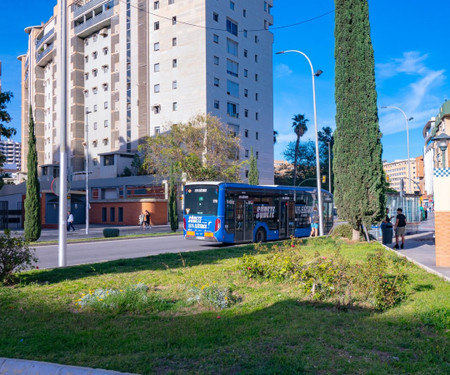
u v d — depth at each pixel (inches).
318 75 959.0
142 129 2273.6
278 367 157.0
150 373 156.9
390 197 986.1
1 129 1039.6
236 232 743.1
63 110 487.8
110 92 2546.8
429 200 3348.9
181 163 1457.9
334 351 176.2
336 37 735.7
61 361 170.4
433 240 772.6
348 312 245.3
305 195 943.7
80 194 1993.1
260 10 2472.9
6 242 352.2
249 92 2345.0
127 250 722.8
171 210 1210.6
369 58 700.0
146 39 2268.7
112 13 2506.2
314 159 3105.3
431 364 161.5
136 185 2165.4
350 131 705.6
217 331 209.2
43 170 2795.3
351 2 716.7
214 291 280.5
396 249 626.8
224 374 155.9
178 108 2122.3
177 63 2135.8
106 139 2573.8
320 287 279.1
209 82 2063.2
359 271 278.7
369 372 152.3
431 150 3341.5
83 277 383.2
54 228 1732.3
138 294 275.3
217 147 1524.4
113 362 167.0
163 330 211.8
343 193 714.2
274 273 345.4
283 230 861.2
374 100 695.7
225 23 2188.7
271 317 236.8
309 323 219.8
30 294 308.2
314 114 939.3
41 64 3284.9
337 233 811.4
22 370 161.3
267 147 2461.9
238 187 758.5
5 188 2271.2
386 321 222.4
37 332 213.0
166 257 528.4
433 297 269.3
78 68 2753.4
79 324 228.8
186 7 2113.7
